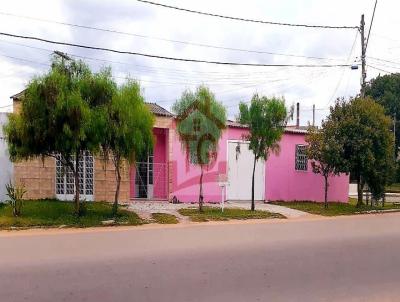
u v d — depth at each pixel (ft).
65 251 28.89
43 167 57.00
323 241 34.37
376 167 66.44
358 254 29.86
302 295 20.89
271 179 73.00
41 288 20.48
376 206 69.82
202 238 35.01
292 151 75.31
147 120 49.08
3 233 38.42
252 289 21.43
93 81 46.37
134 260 26.32
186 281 22.27
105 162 53.01
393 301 20.67
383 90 161.17
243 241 33.68
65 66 46.55
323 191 77.87
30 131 44.16
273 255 28.76
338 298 20.72
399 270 26.11
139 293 20.08
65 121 43.86
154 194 67.77
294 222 48.39
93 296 19.45
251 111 56.34
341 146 62.80
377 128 65.72
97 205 55.67
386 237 36.88
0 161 54.65
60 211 49.78
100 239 34.22
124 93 47.29
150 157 67.77
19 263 25.23
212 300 19.57
